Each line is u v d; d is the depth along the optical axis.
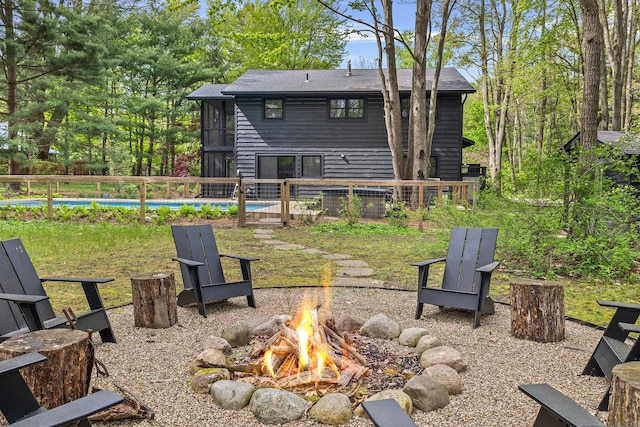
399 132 14.79
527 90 23.81
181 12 30.14
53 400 2.44
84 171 26.28
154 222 12.16
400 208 12.30
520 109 33.72
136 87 29.92
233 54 32.72
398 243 9.62
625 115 20.69
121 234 10.03
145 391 2.84
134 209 12.66
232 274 6.68
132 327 4.18
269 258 7.95
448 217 8.74
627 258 6.56
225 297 4.71
